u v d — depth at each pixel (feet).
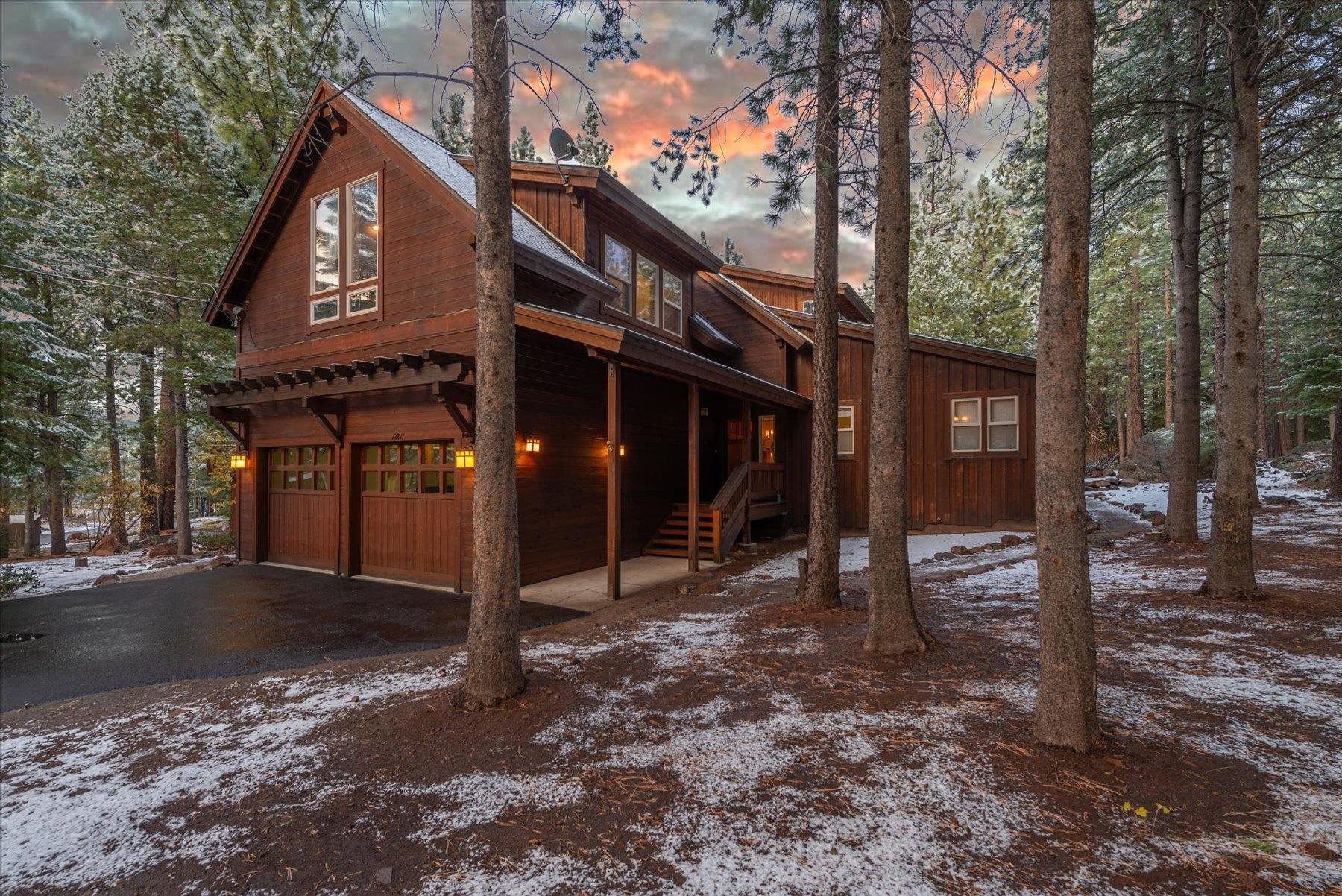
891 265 14.60
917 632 14.55
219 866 7.41
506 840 7.70
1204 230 27.76
